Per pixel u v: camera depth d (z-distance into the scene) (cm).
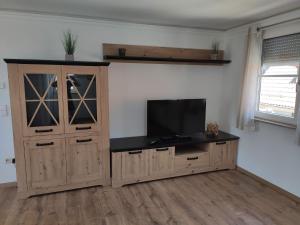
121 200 270
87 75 274
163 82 359
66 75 264
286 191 286
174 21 321
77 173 287
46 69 256
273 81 302
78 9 268
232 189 300
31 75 255
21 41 284
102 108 284
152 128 333
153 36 341
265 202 270
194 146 367
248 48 317
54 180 279
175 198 276
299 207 260
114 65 329
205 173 349
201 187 304
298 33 266
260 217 241
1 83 282
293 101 277
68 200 268
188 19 309
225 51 382
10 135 294
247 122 324
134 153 302
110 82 330
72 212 245
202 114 358
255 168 332
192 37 363
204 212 248
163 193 287
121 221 231
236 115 364
